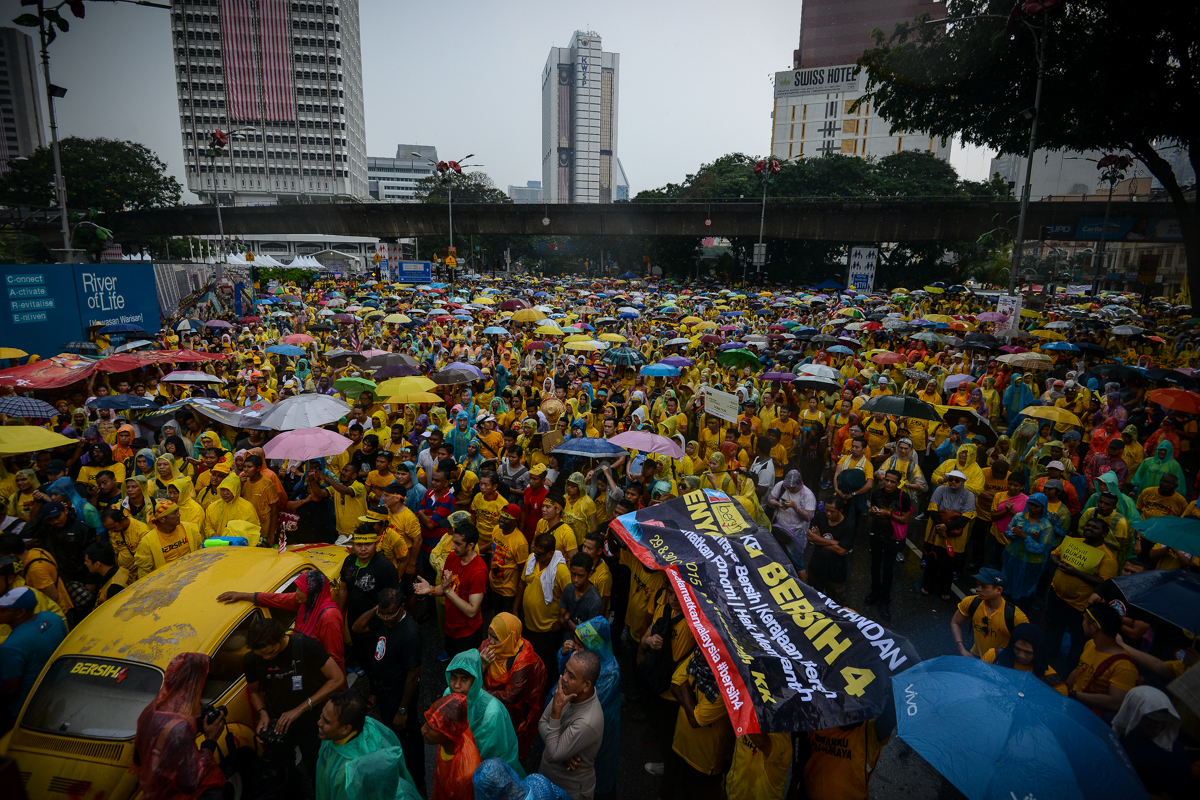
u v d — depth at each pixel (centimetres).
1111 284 7144
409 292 4309
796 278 7194
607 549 639
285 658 430
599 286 5906
